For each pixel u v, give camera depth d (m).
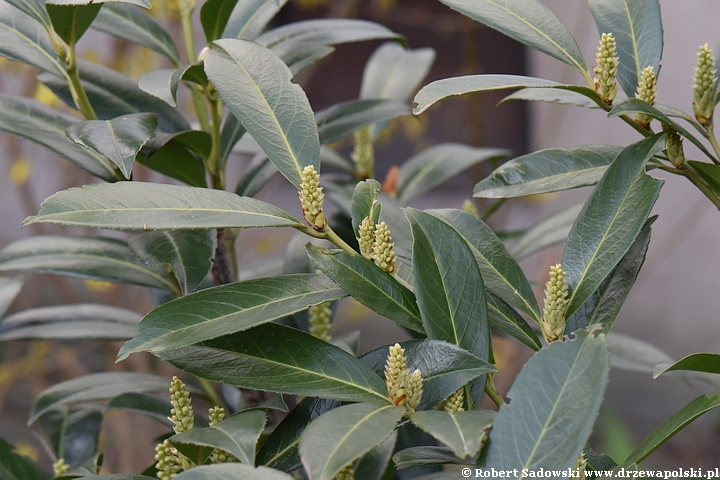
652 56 1.04
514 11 1.03
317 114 1.21
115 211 0.95
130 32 1.16
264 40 1.18
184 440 0.93
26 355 2.80
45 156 2.46
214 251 1.04
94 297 2.56
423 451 0.98
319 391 0.95
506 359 2.08
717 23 2.53
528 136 3.39
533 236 1.23
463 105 3.33
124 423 2.12
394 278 0.99
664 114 0.99
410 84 1.49
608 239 0.99
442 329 0.98
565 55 1.02
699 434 3.02
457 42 3.35
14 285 1.19
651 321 3.24
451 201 3.42
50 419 1.23
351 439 0.91
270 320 0.96
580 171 1.05
